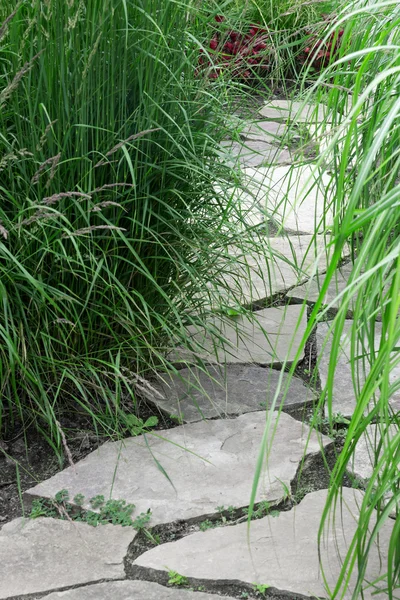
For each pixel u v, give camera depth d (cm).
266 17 554
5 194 271
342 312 160
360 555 179
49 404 265
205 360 320
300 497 250
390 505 172
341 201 209
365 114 226
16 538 235
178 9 279
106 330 290
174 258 296
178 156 290
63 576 221
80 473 262
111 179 274
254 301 365
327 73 226
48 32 252
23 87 263
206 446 274
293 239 420
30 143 267
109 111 268
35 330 276
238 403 297
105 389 291
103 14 249
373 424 281
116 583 217
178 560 225
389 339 152
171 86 287
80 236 271
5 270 252
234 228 305
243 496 248
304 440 275
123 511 243
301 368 320
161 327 297
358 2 235
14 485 259
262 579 216
